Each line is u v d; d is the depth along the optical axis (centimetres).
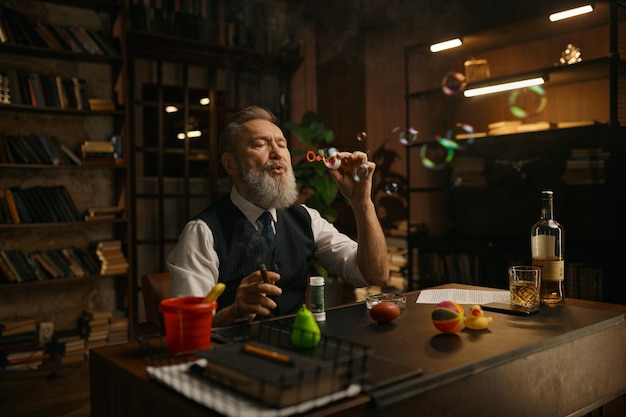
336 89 506
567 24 321
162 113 438
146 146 445
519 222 375
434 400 94
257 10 480
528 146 364
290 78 504
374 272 173
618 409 256
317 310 139
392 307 136
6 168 364
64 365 350
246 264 168
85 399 288
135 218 419
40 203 360
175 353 107
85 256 378
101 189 405
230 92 477
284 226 182
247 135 168
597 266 299
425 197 441
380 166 480
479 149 398
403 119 454
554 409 119
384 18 461
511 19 352
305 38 505
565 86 345
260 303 128
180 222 459
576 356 125
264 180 166
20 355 342
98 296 402
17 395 295
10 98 350
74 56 373
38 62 376
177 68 454
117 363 107
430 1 425
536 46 362
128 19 415
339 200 440
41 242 378
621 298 290
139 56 423
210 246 164
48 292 380
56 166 362
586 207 334
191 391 84
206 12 451
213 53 450
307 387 79
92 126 398
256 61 479
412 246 409
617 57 279
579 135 334
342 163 169
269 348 92
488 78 363
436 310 124
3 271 346
